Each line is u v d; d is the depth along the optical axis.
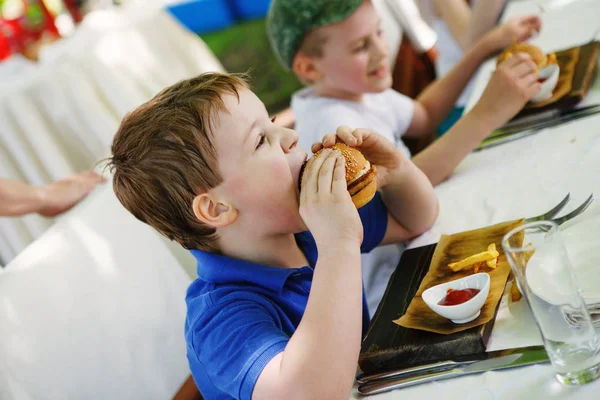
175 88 0.97
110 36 2.67
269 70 5.10
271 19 1.68
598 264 0.80
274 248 0.99
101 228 1.31
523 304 0.82
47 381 1.06
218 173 0.89
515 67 1.30
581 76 1.36
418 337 0.81
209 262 0.94
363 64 1.59
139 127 0.93
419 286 0.94
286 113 2.07
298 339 0.79
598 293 0.75
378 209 1.19
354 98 1.67
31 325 1.08
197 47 3.22
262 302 0.91
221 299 0.90
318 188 0.88
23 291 1.11
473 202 1.18
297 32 1.60
